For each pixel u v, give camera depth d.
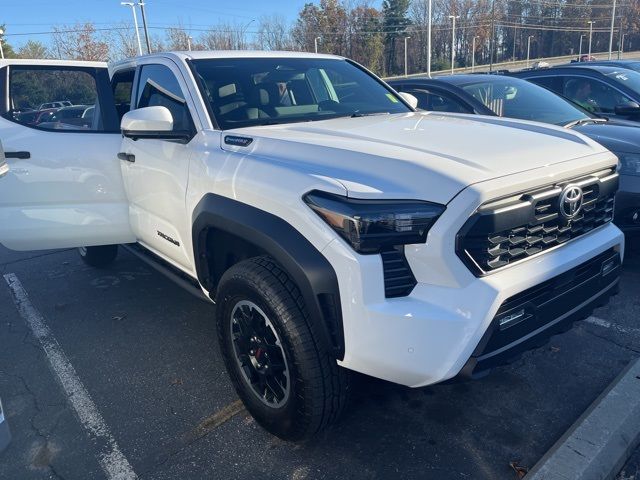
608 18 88.25
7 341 4.02
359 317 2.19
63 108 4.11
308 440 2.79
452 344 2.13
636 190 4.31
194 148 3.17
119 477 2.60
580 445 2.57
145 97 3.86
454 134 2.78
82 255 5.46
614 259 2.82
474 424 2.86
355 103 3.89
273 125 3.26
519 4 88.81
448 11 83.50
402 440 2.76
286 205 2.41
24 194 3.96
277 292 2.43
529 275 2.29
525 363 3.40
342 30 71.94
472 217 2.14
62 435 2.93
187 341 3.90
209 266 3.14
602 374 3.26
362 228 2.15
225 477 2.57
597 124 5.07
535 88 5.98
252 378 2.78
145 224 3.83
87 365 3.63
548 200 2.41
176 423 2.99
